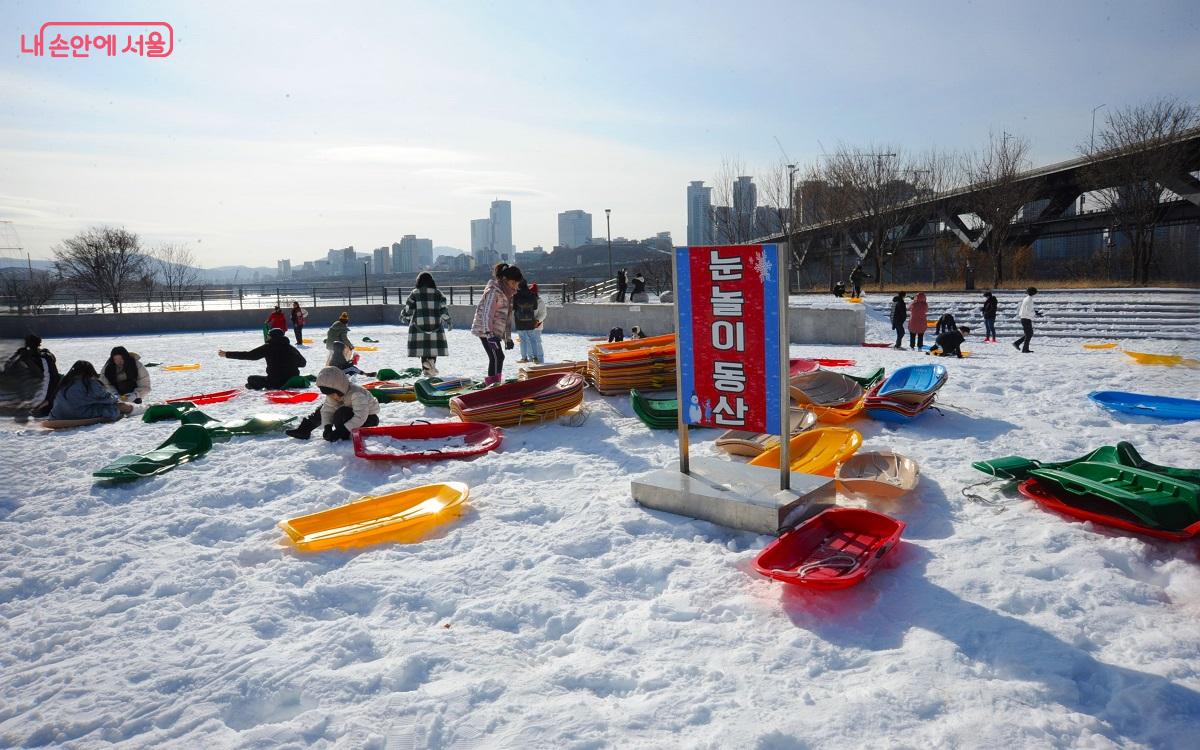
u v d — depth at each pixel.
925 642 3.38
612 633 3.64
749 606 3.86
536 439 7.65
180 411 9.56
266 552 4.92
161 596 4.32
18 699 3.29
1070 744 2.65
